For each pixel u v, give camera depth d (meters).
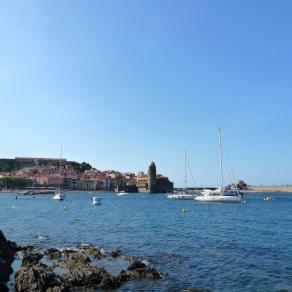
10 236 54.22
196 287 27.36
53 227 66.69
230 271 32.09
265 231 61.69
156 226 69.06
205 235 55.56
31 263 32.50
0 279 28.41
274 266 34.00
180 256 38.53
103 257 37.47
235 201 156.62
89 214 103.19
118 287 26.95
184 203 172.50
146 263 35.09
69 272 28.23
